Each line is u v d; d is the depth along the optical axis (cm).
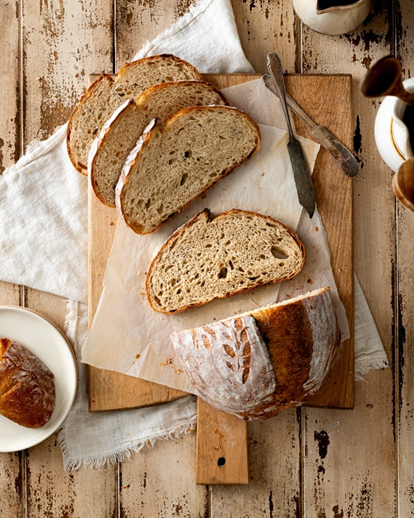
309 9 82
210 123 82
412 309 87
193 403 87
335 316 82
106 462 87
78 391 87
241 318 78
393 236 87
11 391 81
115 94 84
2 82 88
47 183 87
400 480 87
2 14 88
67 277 87
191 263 84
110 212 85
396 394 87
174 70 84
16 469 87
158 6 87
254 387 78
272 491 87
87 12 88
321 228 85
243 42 88
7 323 85
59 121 88
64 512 87
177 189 84
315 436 87
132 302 85
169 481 87
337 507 87
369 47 87
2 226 87
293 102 85
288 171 85
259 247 84
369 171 87
